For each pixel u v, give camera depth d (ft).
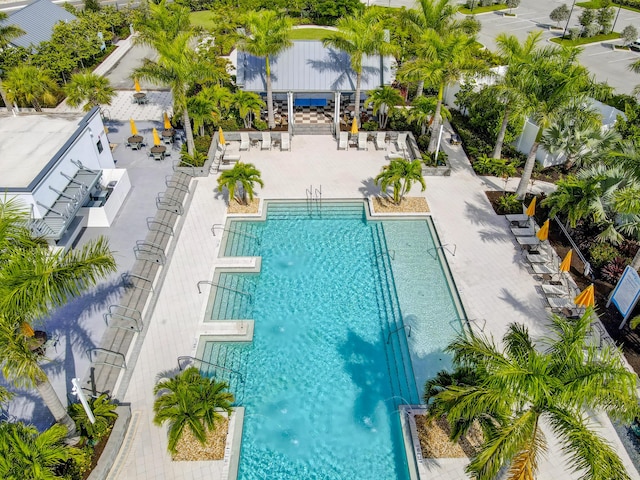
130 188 86.69
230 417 52.42
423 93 121.29
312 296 68.59
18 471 37.19
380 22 99.19
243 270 72.02
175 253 74.23
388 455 50.57
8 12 175.83
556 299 66.54
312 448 51.08
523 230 79.05
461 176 93.71
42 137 76.84
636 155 60.39
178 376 50.08
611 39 171.22
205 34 147.54
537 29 179.73
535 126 92.22
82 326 61.26
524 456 35.29
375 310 66.44
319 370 58.85
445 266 72.74
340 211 85.05
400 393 55.93
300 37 158.81
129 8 167.02
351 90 106.01
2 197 63.21
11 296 37.37
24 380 43.47
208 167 92.17
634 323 58.75
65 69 118.73
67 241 70.79
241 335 61.72
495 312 65.00
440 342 61.52
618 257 70.95
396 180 79.66
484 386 37.32
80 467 45.52
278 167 95.50
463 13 197.47
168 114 112.88
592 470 32.58
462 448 49.37
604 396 35.35
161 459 48.67
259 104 102.42
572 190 69.77
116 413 50.75
